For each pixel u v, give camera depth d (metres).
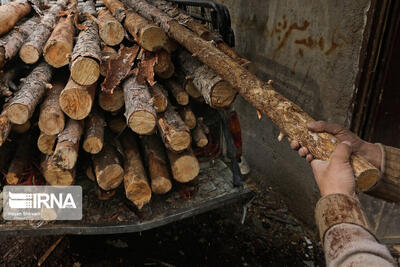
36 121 2.10
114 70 2.03
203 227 2.82
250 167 3.57
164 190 2.03
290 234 2.75
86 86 1.82
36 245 2.58
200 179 2.27
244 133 3.54
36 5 3.34
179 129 1.87
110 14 2.96
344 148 0.99
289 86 2.69
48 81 2.06
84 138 1.96
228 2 3.41
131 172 1.97
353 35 2.01
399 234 2.45
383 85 1.96
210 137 2.48
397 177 1.15
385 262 0.65
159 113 2.01
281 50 2.72
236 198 2.12
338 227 0.78
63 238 2.66
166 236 2.71
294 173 2.86
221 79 1.79
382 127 2.08
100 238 2.67
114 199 2.07
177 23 2.22
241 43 3.31
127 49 2.17
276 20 2.72
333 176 0.93
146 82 2.07
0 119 1.71
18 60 2.32
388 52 1.88
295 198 2.92
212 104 1.84
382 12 1.82
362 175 0.96
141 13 2.75
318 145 1.17
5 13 2.46
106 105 2.05
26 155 2.11
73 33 2.45
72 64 1.75
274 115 1.39
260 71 3.07
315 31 2.31
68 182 1.86
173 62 2.47
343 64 2.12
